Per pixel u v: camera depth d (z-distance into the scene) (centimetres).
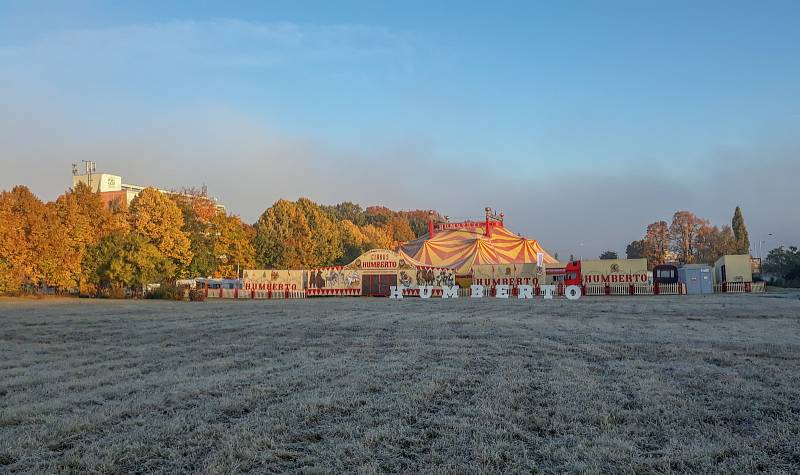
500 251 6925
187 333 1819
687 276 5197
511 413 755
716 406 793
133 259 5103
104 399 870
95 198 5816
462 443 638
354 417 743
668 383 940
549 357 1234
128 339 1662
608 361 1177
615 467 562
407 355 1276
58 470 564
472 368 1101
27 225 4962
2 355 1355
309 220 8294
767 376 995
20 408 805
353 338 1636
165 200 5906
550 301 3819
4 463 589
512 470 554
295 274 5697
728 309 2697
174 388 930
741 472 548
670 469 559
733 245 8562
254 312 2847
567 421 727
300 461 583
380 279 5650
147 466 578
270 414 758
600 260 5253
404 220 15125
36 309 3169
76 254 5228
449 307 3184
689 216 8919
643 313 2525
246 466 566
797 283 7225
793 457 594
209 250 6575
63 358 1302
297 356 1284
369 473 543
